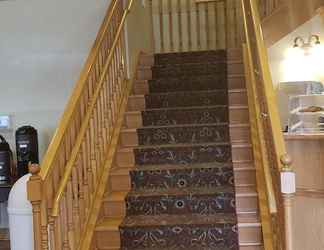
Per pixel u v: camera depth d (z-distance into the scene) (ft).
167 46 22.63
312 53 16.74
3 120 17.06
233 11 21.94
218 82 16.80
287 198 8.18
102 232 11.62
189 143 14.61
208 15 22.33
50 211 9.25
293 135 13.38
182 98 16.14
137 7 18.39
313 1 15.25
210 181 13.19
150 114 15.53
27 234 10.37
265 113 10.55
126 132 14.88
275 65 16.94
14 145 17.11
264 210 11.45
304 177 13.47
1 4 16.70
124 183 13.43
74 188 10.52
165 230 11.54
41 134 16.98
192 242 11.48
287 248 8.19
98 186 12.61
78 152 10.80
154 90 17.08
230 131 14.44
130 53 16.85
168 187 13.34
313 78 16.81
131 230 11.60
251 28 14.05
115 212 12.58
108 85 14.10
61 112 16.88
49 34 16.72
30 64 16.90
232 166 13.17
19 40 16.84
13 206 10.46
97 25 16.53
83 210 11.21
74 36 16.65
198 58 18.45
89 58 12.73
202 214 12.34
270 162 10.16
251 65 13.39
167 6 22.53
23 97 17.03
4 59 16.98
